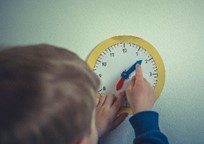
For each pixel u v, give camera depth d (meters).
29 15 0.70
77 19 0.70
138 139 0.57
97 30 0.70
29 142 0.33
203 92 0.71
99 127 0.65
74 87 0.35
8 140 0.32
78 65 0.38
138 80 0.66
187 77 0.71
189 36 0.71
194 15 0.71
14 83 0.33
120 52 0.70
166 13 0.70
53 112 0.33
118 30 0.70
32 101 0.32
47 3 0.70
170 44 0.70
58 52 0.38
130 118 0.62
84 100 0.37
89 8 0.70
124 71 0.70
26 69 0.34
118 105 0.68
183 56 0.71
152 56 0.70
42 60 0.35
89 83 0.39
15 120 0.32
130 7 0.70
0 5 0.70
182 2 0.70
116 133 0.69
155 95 0.69
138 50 0.70
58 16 0.70
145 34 0.70
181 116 0.71
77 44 0.71
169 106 0.71
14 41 0.70
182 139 0.71
